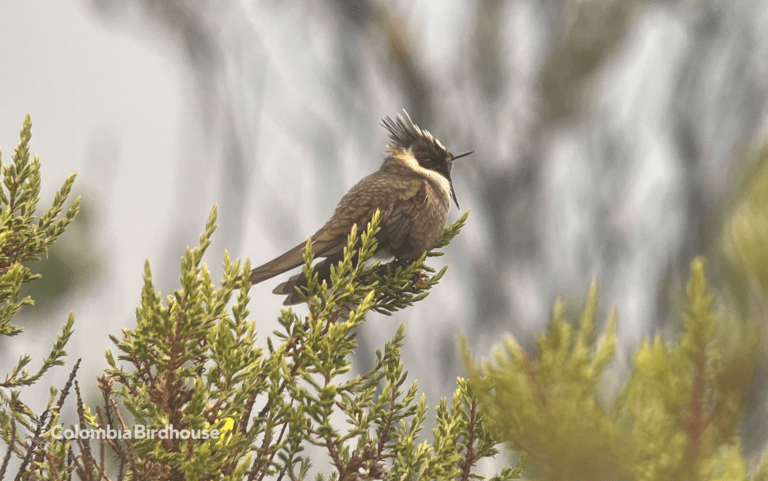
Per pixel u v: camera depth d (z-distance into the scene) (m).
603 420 3.32
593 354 3.45
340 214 8.00
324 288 5.44
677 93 22.53
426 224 8.21
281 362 5.01
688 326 3.24
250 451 4.89
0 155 5.88
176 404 4.82
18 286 5.57
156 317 4.74
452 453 5.31
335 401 5.36
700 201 19.22
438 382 23.88
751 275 3.01
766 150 3.05
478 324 24.73
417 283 6.63
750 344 3.09
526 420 3.43
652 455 3.24
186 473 4.61
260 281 7.02
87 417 5.41
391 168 8.98
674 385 3.29
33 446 4.83
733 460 3.20
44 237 6.09
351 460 5.00
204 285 4.89
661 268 17.72
